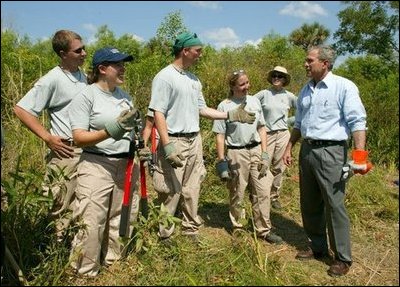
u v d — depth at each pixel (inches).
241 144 173.0
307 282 142.7
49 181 142.6
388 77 323.6
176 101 153.9
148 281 136.2
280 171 219.6
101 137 125.8
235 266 144.2
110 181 135.9
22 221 141.5
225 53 396.5
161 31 279.7
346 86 144.3
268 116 217.9
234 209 178.9
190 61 155.6
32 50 317.1
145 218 143.6
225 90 309.0
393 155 301.6
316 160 149.4
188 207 163.0
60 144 143.4
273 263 150.5
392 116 310.7
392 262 162.2
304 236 189.2
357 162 140.6
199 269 142.1
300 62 401.7
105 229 144.9
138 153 137.3
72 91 146.5
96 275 138.6
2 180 135.0
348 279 148.0
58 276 129.1
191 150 158.9
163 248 152.9
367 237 186.2
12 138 219.0
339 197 148.1
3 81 256.4
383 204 217.3
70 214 141.3
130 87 293.3
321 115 147.1
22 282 126.6
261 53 412.8
